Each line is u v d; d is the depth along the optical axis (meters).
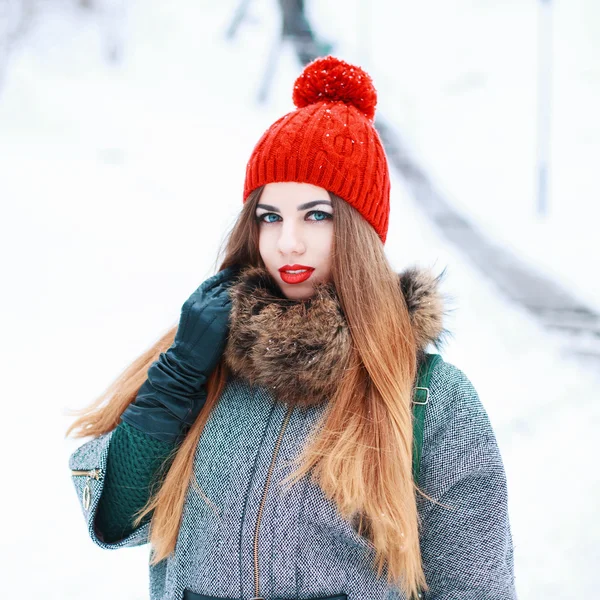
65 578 2.48
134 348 4.80
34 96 11.05
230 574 1.01
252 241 1.22
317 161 1.10
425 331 1.13
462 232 8.70
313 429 1.05
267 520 1.01
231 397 1.14
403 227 8.63
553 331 6.27
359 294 1.10
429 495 1.04
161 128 11.01
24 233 6.64
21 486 3.03
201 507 1.07
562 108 12.84
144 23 14.64
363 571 1.01
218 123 11.70
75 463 1.16
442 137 12.19
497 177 10.68
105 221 7.38
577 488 3.38
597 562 2.77
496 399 4.64
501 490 1.04
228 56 14.41
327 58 1.25
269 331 1.05
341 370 1.06
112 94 12.06
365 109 1.25
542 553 2.83
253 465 1.05
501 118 12.70
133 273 6.23
